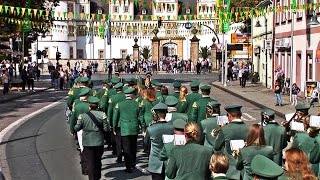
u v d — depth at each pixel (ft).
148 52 328.29
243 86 160.25
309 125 33.22
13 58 230.48
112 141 54.19
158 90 56.95
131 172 46.93
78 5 339.57
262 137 27.99
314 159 31.22
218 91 153.28
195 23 304.91
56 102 121.70
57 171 47.88
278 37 142.41
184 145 25.75
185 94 49.39
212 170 23.17
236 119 32.63
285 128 35.45
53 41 325.21
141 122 46.80
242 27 218.59
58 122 83.87
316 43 107.34
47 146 61.16
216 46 290.56
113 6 341.82
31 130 74.79
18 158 54.13
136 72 283.18
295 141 32.78
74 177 45.47
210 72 285.43
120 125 46.34
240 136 31.89
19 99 130.41
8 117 91.66
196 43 309.63
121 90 50.80
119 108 46.21
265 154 27.35
